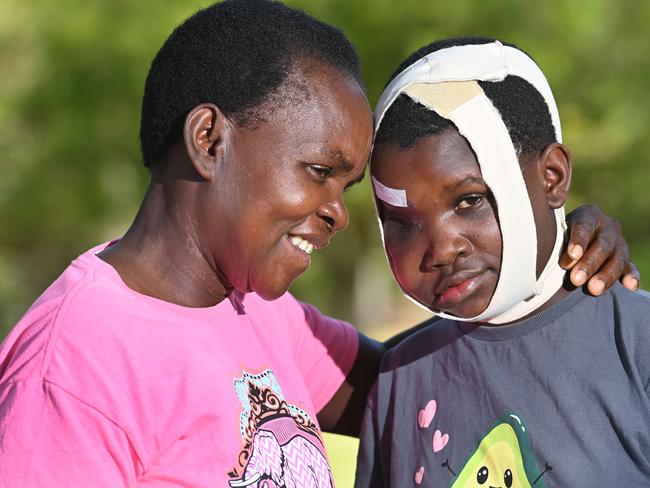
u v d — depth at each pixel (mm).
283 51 3289
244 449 3285
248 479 3262
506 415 3635
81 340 3084
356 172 3395
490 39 3658
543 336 3613
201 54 3312
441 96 3457
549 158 3566
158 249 3408
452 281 3520
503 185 3420
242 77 3256
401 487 3885
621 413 3424
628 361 3459
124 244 3463
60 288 3250
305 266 3414
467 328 3805
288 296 4137
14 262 21797
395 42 14117
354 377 4289
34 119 17219
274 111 3254
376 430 4062
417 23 14039
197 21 3395
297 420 3600
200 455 3191
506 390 3646
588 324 3574
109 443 3012
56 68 15672
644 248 15789
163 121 3365
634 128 15383
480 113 3428
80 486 2961
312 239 3391
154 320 3256
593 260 3586
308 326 4184
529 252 3484
